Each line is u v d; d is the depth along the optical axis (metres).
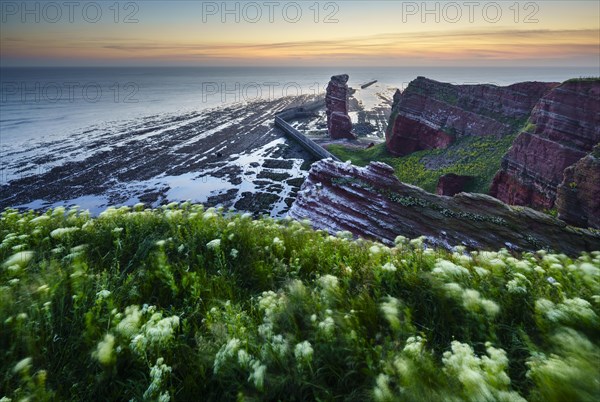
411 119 75.50
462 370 2.43
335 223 23.34
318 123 155.62
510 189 40.00
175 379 3.13
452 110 68.62
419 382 2.49
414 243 6.43
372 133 142.75
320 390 2.90
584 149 33.47
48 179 70.50
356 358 3.12
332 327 3.35
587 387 2.20
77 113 183.12
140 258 5.62
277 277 5.30
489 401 2.18
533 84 56.91
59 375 3.03
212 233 6.67
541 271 4.80
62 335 3.46
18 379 2.84
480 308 3.68
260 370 2.70
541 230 18.81
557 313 3.28
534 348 3.12
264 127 140.75
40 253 5.41
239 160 89.25
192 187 67.75
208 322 3.66
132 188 66.75
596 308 3.67
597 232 18.12
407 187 23.78
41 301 3.68
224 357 2.93
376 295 4.37
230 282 4.91
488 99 63.25
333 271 5.34
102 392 2.92
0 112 178.88
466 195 22.09
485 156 54.38
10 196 61.62
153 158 89.12
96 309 3.80
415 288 4.48
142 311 3.51
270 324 3.48
